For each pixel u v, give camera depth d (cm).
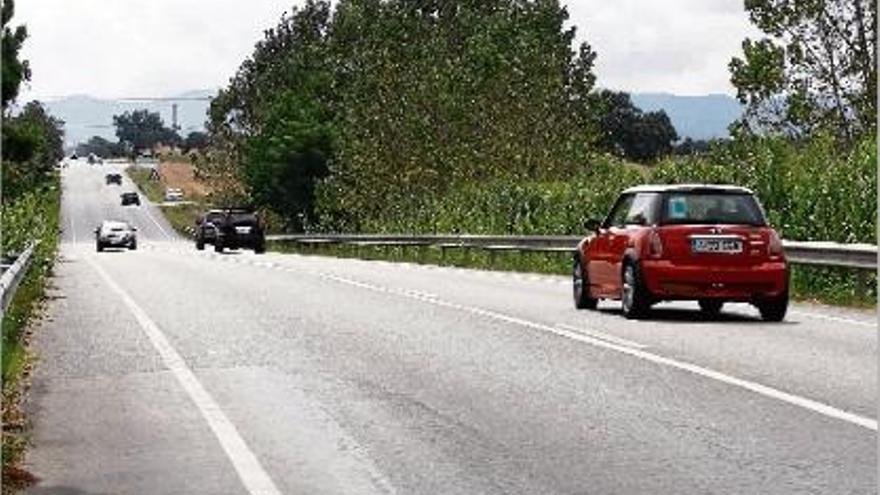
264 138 10488
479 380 1190
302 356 1378
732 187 1798
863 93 3759
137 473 807
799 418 980
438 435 925
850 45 3762
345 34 10425
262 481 779
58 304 2131
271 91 11394
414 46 8075
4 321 1484
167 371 1273
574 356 1357
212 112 12000
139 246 7894
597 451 863
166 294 2359
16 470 792
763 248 1755
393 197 7556
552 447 878
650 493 739
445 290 2427
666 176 3209
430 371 1252
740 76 3853
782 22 3800
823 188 2394
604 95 8450
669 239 1747
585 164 6569
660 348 1423
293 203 10312
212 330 1661
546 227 3744
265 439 916
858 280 2070
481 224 4191
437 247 4428
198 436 930
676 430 936
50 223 3669
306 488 760
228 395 1116
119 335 1616
